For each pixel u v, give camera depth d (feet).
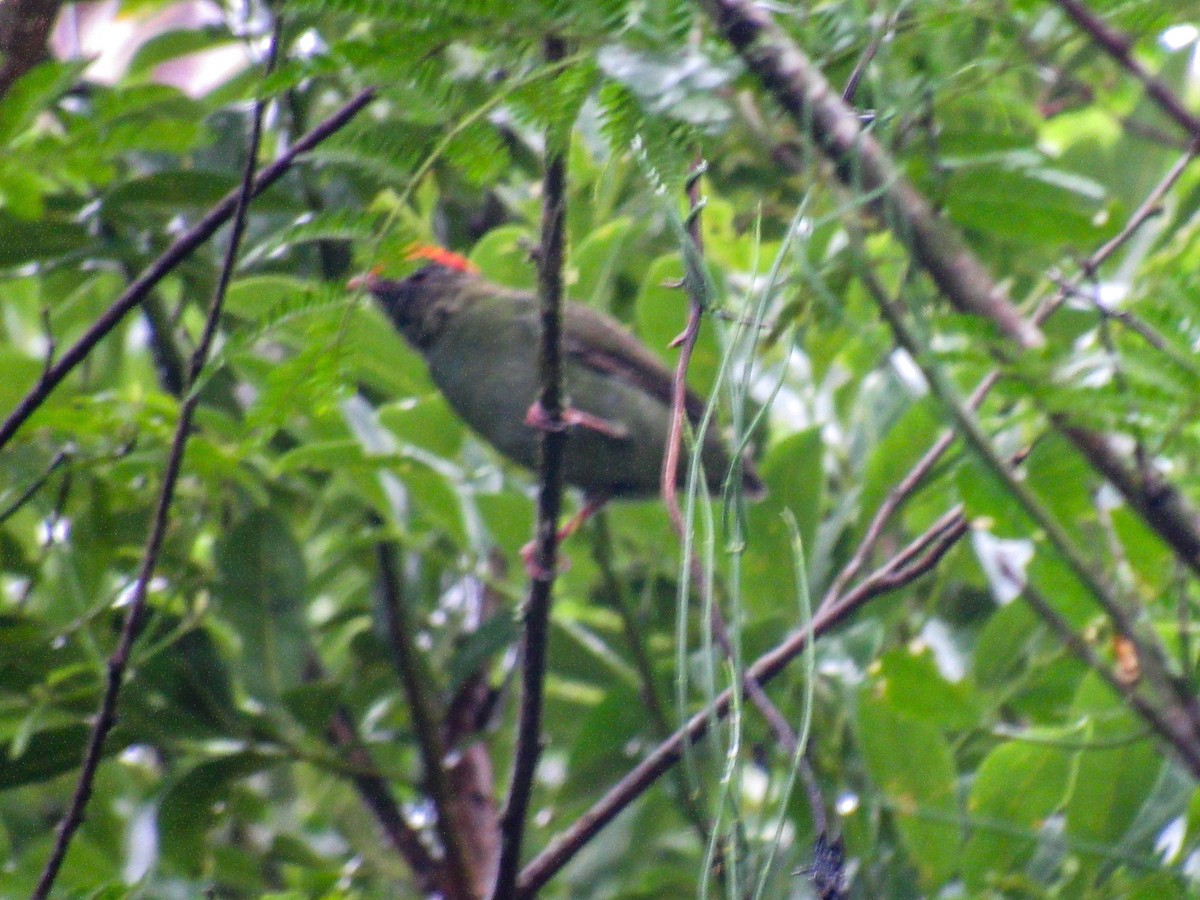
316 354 21.57
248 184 23.13
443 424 36.17
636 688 34.58
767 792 24.36
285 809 39.73
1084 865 27.50
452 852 32.60
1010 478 20.68
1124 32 22.39
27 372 33.37
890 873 29.14
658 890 34.96
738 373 35.22
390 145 19.93
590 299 37.47
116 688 24.97
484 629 34.91
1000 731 27.66
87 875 34.65
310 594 38.40
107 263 36.86
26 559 34.60
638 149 18.15
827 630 26.48
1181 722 21.44
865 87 22.75
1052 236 24.85
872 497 32.73
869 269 24.39
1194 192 27.91
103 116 23.43
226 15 30.53
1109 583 23.61
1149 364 19.99
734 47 20.56
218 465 30.32
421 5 16.84
